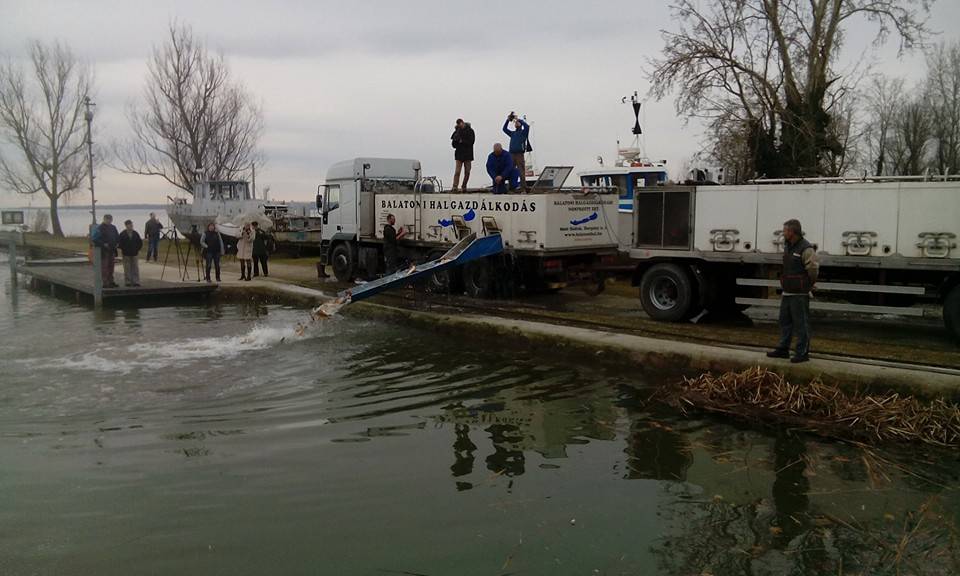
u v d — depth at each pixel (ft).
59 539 17.66
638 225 42.55
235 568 16.37
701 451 23.99
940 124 118.21
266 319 50.44
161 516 18.92
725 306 42.34
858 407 26.11
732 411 27.43
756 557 17.13
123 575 16.05
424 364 35.91
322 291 59.57
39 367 34.63
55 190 172.14
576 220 51.06
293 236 94.48
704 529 18.49
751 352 32.17
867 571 16.52
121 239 59.82
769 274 39.22
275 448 23.94
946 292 33.73
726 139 71.00
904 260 33.81
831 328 39.55
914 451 23.75
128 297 58.95
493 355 37.91
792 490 20.92
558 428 26.30
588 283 52.54
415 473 21.97
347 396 30.14
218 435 25.17
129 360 36.27
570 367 35.24
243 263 68.85
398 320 46.88
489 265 52.08
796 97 65.87
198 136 137.80
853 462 22.95
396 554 17.03
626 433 25.77
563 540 17.83
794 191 36.60
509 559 16.88
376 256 64.13
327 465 22.52
